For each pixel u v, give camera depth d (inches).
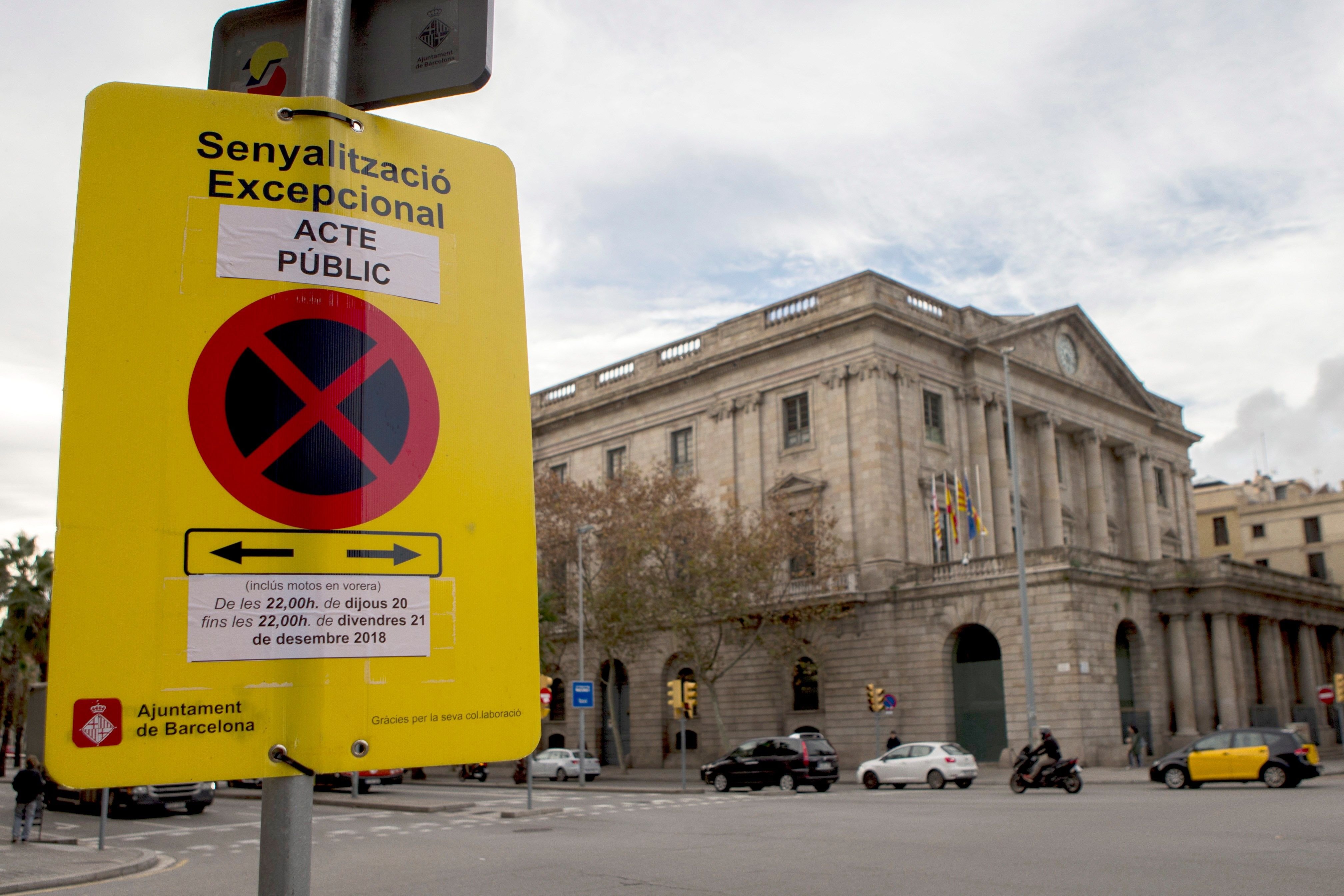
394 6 134.7
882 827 805.9
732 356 2132.1
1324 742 2188.7
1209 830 711.7
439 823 1021.8
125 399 111.9
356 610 116.0
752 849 684.1
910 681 1798.7
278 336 118.7
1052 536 2180.1
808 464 1996.8
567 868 625.3
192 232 118.0
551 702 2386.8
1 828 1081.4
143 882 652.7
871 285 1948.8
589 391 2471.7
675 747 2161.7
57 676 104.3
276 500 115.0
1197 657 1894.7
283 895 107.3
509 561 125.9
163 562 109.8
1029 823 800.3
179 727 107.3
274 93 138.4
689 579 1877.5
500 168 136.4
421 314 126.5
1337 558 3299.7
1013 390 2165.4
